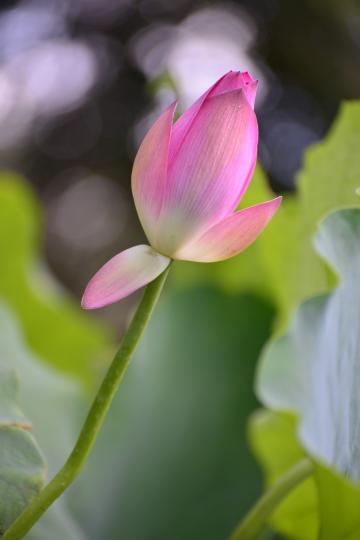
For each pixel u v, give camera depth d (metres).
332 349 1.09
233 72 0.93
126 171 4.98
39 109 5.02
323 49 4.09
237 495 1.54
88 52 5.03
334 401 1.08
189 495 1.51
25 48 4.99
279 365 1.09
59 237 4.99
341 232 1.10
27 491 0.98
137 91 4.88
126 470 1.48
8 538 0.92
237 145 0.92
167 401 1.60
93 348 2.11
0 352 1.32
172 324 1.69
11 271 2.12
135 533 1.43
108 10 5.02
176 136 0.93
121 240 4.92
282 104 4.47
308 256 1.31
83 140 5.07
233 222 0.93
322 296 1.11
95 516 1.38
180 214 0.93
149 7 4.92
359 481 1.04
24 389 1.32
